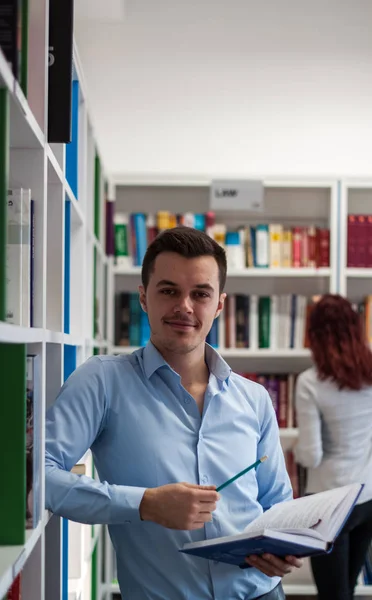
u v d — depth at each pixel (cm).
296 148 448
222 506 157
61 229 168
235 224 434
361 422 317
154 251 158
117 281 423
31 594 133
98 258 329
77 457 154
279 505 156
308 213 434
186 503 139
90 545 257
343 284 402
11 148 136
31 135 126
